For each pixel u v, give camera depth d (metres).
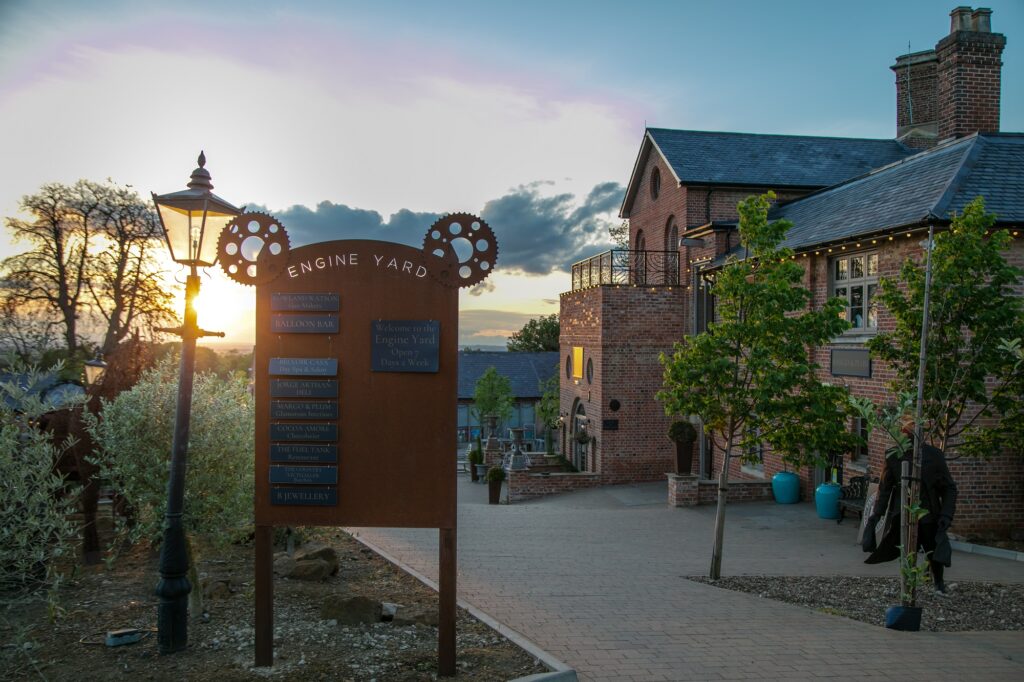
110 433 7.23
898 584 9.84
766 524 15.10
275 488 5.97
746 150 26.33
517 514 16.97
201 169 6.54
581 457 27.42
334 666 5.83
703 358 10.73
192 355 6.35
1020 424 10.62
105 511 11.23
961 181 13.95
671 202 26.00
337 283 6.03
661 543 13.05
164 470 7.20
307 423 6.00
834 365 16.16
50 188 25.42
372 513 5.98
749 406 10.65
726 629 7.29
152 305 26.33
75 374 19.11
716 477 23.28
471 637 6.68
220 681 5.50
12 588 7.31
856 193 18.53
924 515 7.75
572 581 9.67
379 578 8.97
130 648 6.21
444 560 5.83
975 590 9.43
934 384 10.34
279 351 6.05
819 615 8.02
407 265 6.00
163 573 6.14
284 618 7.08
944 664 6.24
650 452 24.28
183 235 6.38
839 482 16.78
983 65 18.12
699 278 23.58
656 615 7.84
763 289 10.42
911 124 27.22
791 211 21.67
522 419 48.72
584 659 6.23
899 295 10.73
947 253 10.16
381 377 6.01
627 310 24.22
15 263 25.36
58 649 6.16
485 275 5.97
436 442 5.98
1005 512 13.14
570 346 28.23
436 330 5.97
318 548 9.38
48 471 5.68
